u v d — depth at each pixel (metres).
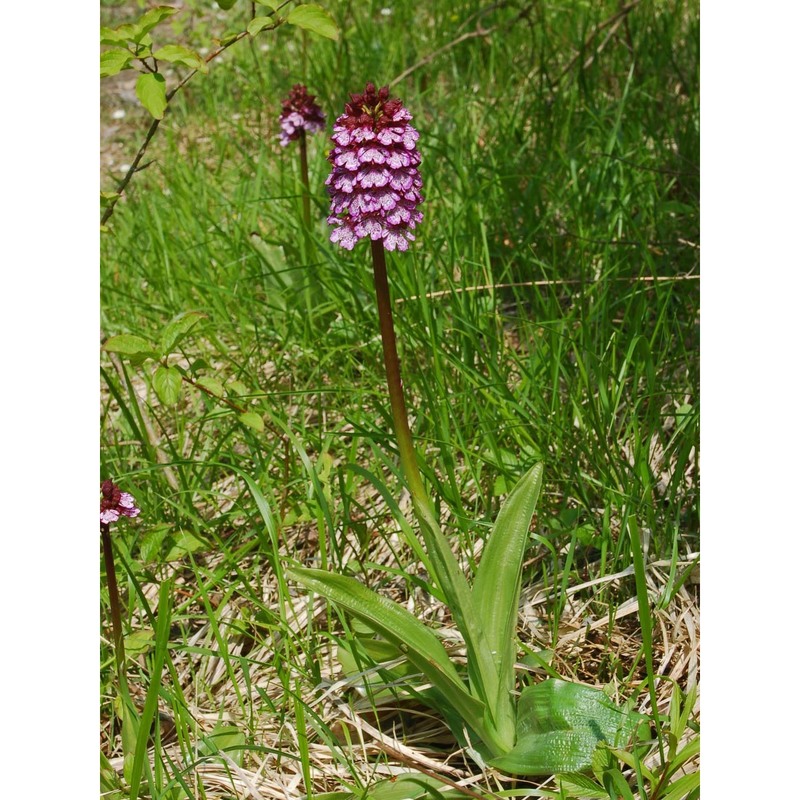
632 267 1.54
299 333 1.50
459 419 1.35
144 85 1.09
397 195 0.91
